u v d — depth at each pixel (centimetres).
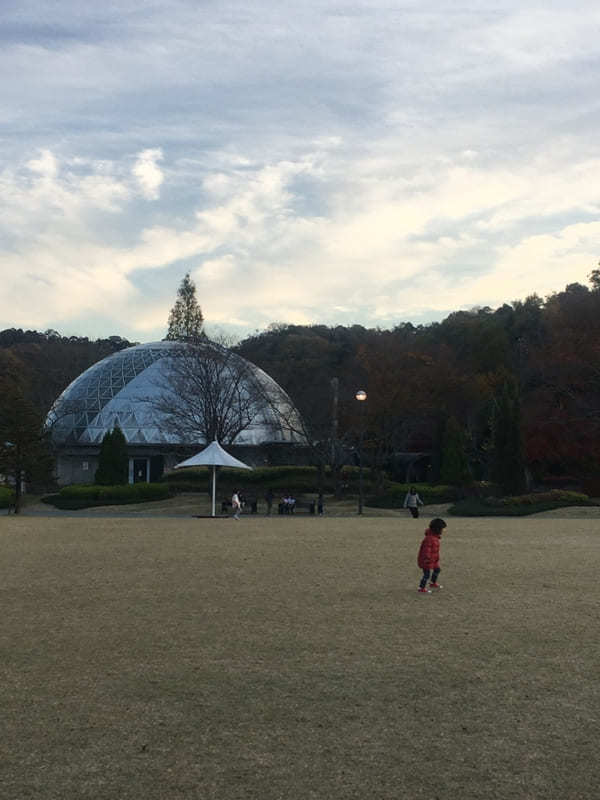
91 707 913
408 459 7369
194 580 1759
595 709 905
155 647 1172
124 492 5572
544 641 1205
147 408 7469
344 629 1281
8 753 785
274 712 896
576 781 724
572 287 9344
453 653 1137
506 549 2362
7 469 4722
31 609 1443
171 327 9862
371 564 2014
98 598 1547
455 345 8788
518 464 5094
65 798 690
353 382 6956
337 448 5609
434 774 738
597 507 4572
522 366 7662
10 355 10331
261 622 1333
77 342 12325
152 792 701
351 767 752
